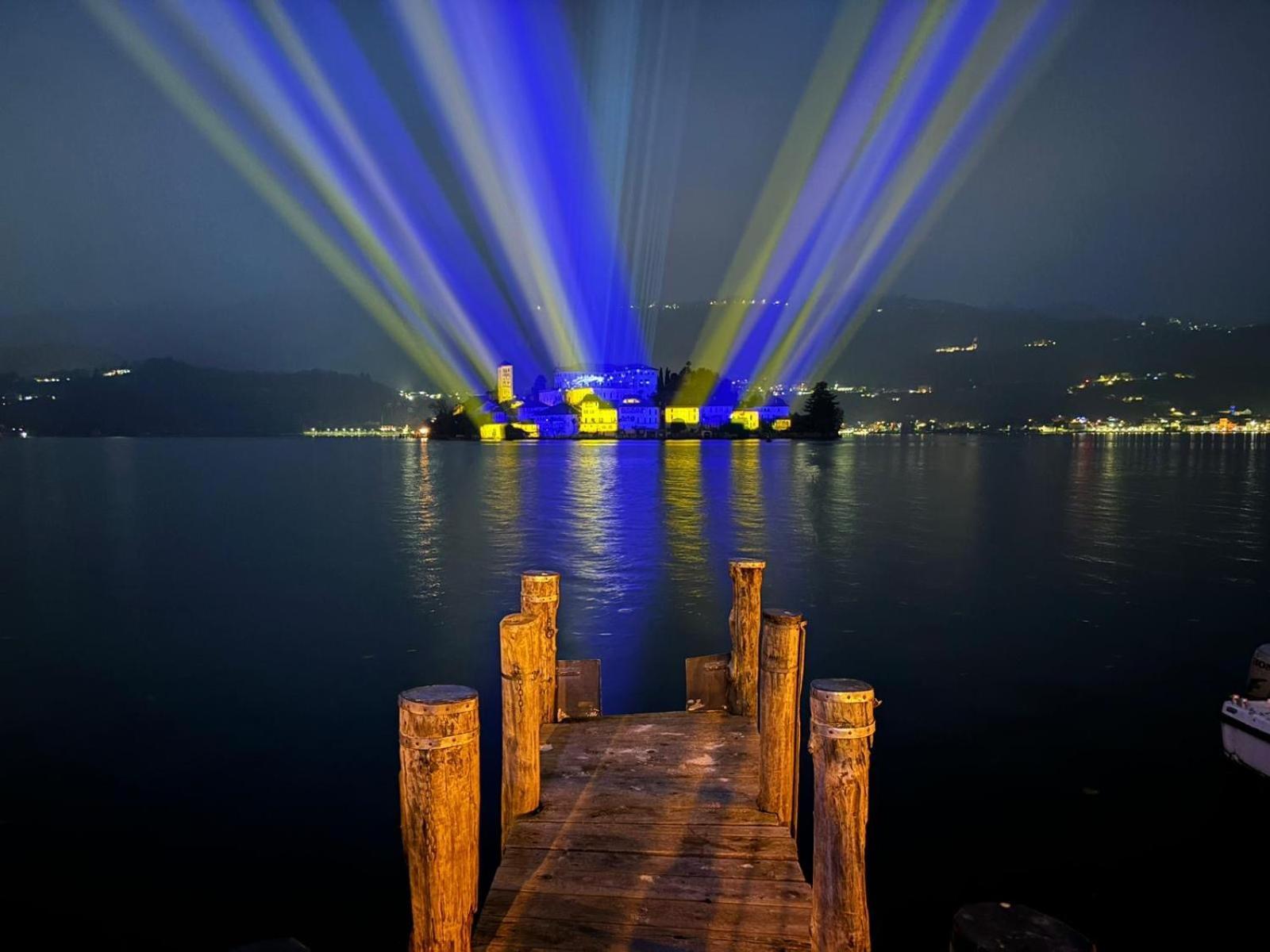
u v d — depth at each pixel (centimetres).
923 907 870
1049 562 3275
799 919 532
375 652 1950
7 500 6462
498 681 1717
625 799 702
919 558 3409
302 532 4438
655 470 10350
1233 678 1681
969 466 11544
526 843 627
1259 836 1009
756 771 758
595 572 3122
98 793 1145
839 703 419
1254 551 3569
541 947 502
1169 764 1232
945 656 1873
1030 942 213
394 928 823
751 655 914
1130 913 855
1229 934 816
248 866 945
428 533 4359
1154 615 2317
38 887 902
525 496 6800
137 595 2680
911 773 1207
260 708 1515
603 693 1661
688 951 498
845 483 8044
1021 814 1074
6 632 2158
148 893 885
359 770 1227
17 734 1380
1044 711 1484
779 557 3450
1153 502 5950
